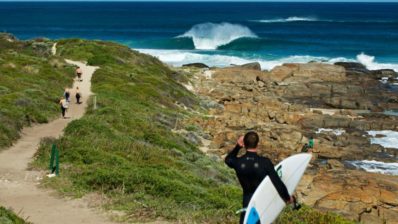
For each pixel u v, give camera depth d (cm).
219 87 6450
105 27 17688
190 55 9781
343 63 8062
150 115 4034
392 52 10438
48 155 2245
